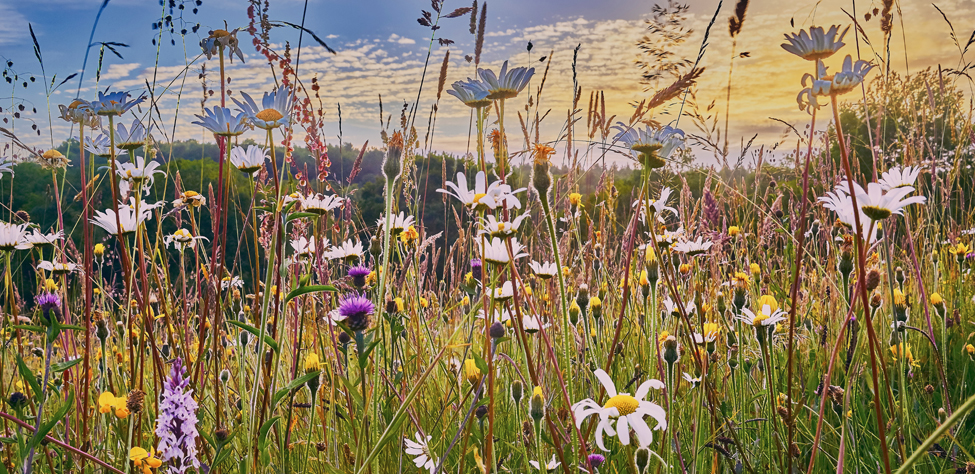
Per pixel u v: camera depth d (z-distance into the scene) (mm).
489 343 568
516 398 604
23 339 826
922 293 724
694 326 769
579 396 739
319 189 904
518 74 611
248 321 819
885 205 495
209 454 668
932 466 691
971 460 631
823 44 467
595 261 999
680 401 713
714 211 971
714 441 659
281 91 629
